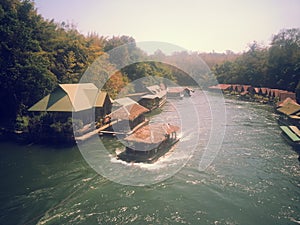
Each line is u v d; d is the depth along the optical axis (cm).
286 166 1736
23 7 3616
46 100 2470
